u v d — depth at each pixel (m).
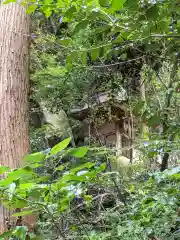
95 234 1.33
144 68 2.21
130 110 2.59
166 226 1.28
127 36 1.25
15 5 2.30
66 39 1.45
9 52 2.20
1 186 0.76
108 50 1.44
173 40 1.33
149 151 1.48
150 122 1.34
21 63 2.25
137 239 1.31
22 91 2.20
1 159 1.97
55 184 0.82
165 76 2.21
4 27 2.25
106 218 1.59
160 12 1.02
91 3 1.10
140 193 1.59
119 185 1.75
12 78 2.16
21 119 2.13
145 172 2.23
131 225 1.34
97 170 0.85
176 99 1.70
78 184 0.86
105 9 1.12
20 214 0.84
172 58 1.54
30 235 0.85
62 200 0.85
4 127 2.03
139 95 2.55
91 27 1.67
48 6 1.19
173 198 1.29
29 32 2.40
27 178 0.77
